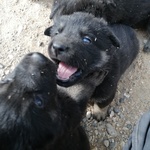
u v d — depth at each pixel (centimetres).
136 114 40
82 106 32
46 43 43
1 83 27
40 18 44
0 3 45
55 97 29
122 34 38
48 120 27
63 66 32
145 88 41
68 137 30
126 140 38
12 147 25
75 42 32
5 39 43
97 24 34
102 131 38
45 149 26
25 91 27
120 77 40
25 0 45
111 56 35
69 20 34
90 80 34
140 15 45
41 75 28
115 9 41
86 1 39
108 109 40
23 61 28
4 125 25
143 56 43
